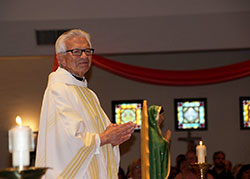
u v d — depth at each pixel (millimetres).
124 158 12047
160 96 12312
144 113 3828
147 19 9055
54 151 2602
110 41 9273
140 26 9125
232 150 12109
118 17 9023
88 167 2676
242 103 12227
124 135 2672
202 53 12281
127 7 8945
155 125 3975
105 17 9016
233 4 8938
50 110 2730
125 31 9180
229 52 12219
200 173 3279
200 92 12312
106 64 9383
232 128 12180
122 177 8211
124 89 12312
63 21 8969
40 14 8914
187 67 12234
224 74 9797
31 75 11656
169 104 12289
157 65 12234
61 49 2959
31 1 8781
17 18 8938
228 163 9828
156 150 3887
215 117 12227
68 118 2615
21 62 11633
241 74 9828
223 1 8914
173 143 12172
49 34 9117
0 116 11508
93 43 9281
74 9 8898
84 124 2674
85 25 9070
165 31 9188
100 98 12266
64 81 2873
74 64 2939
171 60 12250
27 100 11609
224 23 9117
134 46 9352
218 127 12188
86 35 3033
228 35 9211
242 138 12148
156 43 9320
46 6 8852
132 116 12219
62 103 2717
